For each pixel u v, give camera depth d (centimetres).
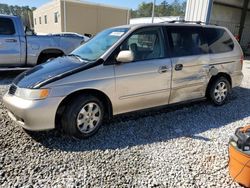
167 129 400
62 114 348
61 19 2150
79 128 352
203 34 473
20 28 720
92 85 349
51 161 302
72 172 281
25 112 321
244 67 1120
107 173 281
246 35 2242
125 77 374
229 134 386
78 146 339
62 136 365
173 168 293
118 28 430
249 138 245
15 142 345
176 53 429
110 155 318
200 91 478
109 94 366
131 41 389
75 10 2167
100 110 368
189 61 440
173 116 456
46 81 329
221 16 1967
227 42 514
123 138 366
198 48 460
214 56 480
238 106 523
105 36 423
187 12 1271
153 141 358
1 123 406
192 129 402
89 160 306
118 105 380
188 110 488
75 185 260
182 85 441
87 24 2252
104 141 355
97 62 359
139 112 418
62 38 787
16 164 293
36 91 323
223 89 514
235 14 2064
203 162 306
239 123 432
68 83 336
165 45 419
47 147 334
